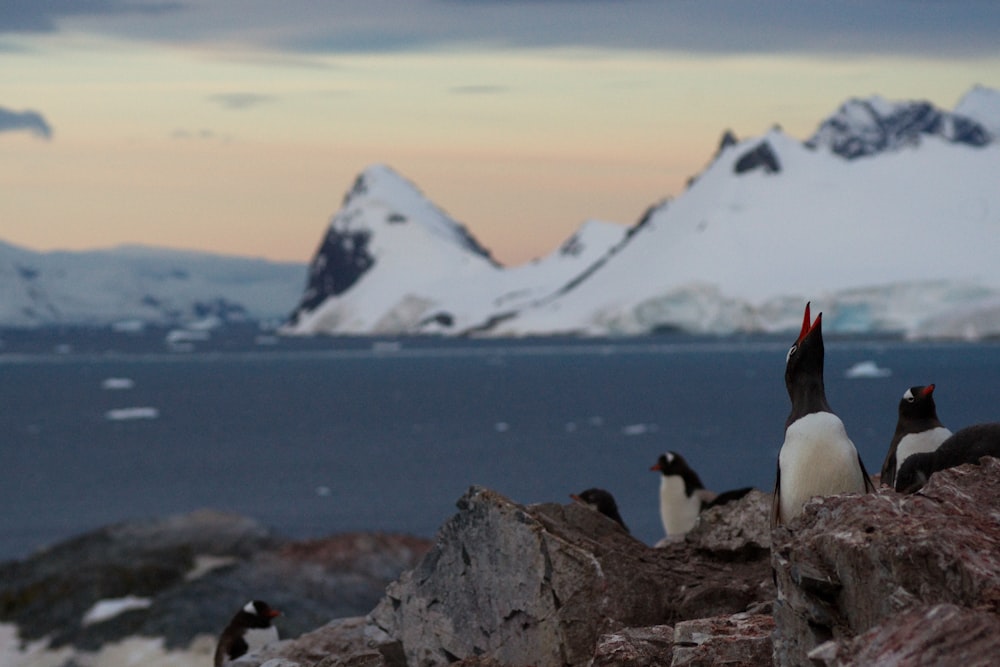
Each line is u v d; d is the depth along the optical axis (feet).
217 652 52.08
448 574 32.37
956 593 19.11
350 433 449.89
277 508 264.72
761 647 24.02
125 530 130.21
